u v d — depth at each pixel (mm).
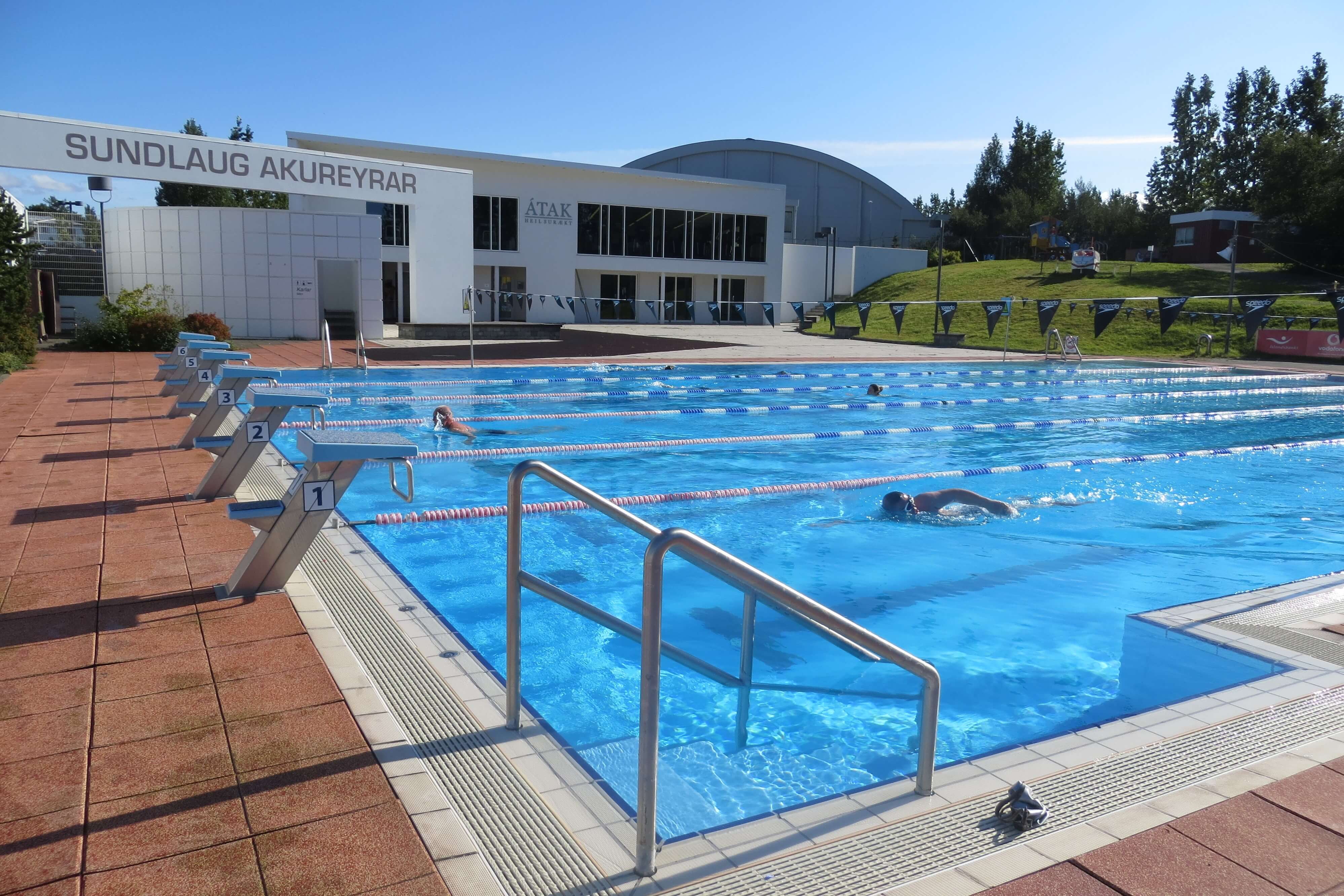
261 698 2941
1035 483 8016
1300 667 3449
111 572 4211
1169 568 5496
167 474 6398
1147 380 17453
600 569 5258
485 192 31844
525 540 5824
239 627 3574
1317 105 58594
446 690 3102
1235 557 5746
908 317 32406
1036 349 24469
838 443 10164
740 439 10188
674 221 35594
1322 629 3908
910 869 2100
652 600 2037
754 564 5492
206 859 2068
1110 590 5059
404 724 2816
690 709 3408
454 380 15047
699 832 2281
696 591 5004
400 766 2527
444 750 2652
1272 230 35438
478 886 2008
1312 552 5844
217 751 2576
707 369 18656
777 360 19938
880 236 49469
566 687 3559
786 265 39250
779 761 2984
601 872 2082
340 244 21500
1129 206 57719
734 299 38188
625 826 2312
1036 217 58875
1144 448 9969
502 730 2811
